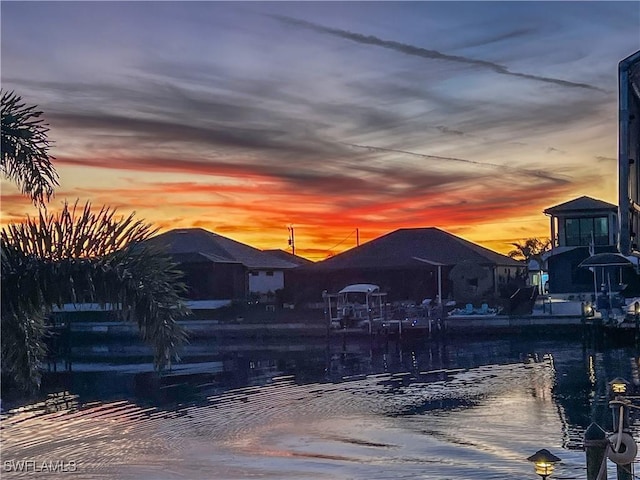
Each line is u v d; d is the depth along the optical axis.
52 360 44.81
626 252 5.09
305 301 68.38
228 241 73.31
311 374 34.62
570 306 52.09
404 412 23.28
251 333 54.44
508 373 32.47
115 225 4.28
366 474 15.57
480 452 17.23
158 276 4.25
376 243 69.94
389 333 51.69
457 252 66.94
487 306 57.69
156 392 29.55
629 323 41.88
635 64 5.11
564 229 59.53
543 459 7.68
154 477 15.79
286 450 18.25
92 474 16.08
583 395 25.44
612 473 12.95
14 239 4.21
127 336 54.66
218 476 15.84
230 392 29.17
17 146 4.73
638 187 5.46
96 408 25.33
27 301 4.14
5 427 21.44
